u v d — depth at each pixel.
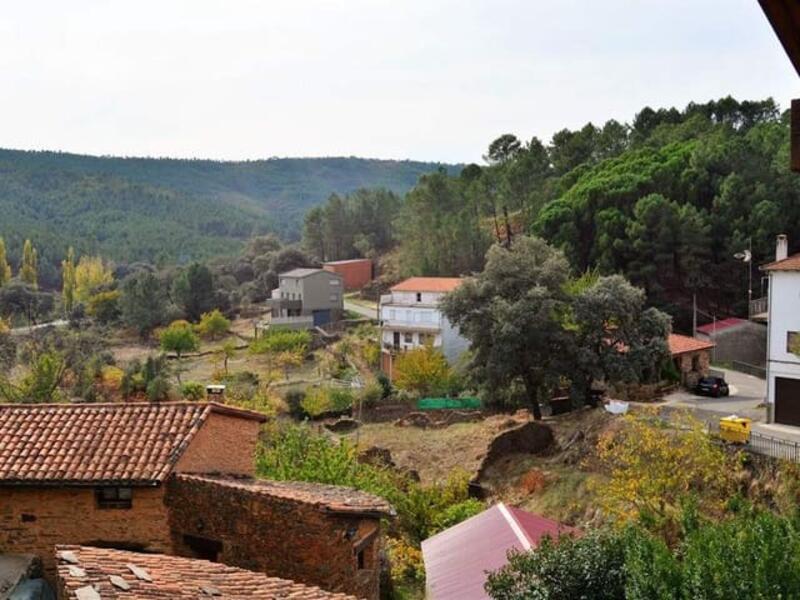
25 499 17.81
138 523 17.88
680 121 120.31
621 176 78.81
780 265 37.28
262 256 136.75
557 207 78.62
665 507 27.08
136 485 17.42
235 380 64.31
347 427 54.72
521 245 48.34
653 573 12.88
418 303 77.81
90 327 97.62
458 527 24.03
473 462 42.94
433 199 119.31
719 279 70.25
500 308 44.62
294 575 17.47
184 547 18.09
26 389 45.16
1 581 16.27
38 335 74.50
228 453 20.58
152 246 196.75
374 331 89.56
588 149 117.81
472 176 127.38
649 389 47.69
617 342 46.34
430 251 108.19
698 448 28.12
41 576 17.56
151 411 20.17
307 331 88.38
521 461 40.12
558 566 15.30
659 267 69.62
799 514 16.64
